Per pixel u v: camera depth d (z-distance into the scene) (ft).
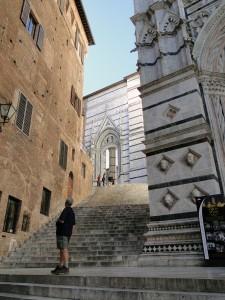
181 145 31.27
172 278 14.74
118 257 29.76
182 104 33.37
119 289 15.57
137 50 42.29
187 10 41.34
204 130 30.27
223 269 20.35
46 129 57.11
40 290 17.71
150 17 44.24
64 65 71.41
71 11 81.25
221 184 28.32
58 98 65.21
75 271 22.68
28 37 53.62
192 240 26.23
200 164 29.14
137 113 104.78
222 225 23.71
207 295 12.73
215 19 37.40
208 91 33.99
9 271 26.58
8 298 17.34
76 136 75.61
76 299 16.05
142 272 19.72
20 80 48.80
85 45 92.89
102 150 110.01
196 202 25.46
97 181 97.60
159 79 36.63
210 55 36.29
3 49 44.68
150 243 28.22
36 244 41.42
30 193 47.93
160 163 31.76
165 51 38.68
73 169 70.28
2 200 40.04
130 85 112.98
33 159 50.34
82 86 85.71
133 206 51.72
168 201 29.37
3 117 38.14
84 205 60.34
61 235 22.38
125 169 98.94
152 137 34.14
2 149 41.42
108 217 46.24
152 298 13.96
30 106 51.29
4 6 46.39
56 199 58.13
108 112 115.44
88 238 37.52
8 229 41.16
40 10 59.98
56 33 68.03
